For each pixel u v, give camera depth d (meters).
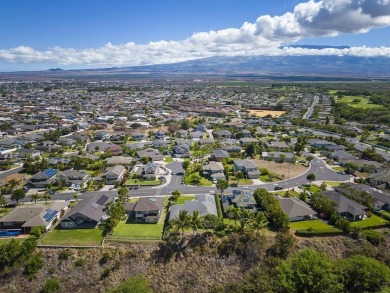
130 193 123.06
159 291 81.50
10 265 84.19
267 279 79.06
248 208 107.19
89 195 121.81
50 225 98.75
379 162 162.88
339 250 90.38
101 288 81.94
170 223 94.56
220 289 79.94
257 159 172.88
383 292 69.12
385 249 91.06
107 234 93.94
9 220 97.00
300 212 102.56
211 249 89.50
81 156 168.50
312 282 69.12
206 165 147.88
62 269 85.00
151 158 168.62
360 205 108.38
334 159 172.25
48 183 129.12
